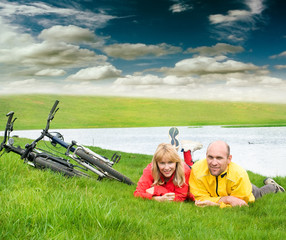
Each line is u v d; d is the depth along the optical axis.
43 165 6.18
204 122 113.25
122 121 112.69
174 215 4.30
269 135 36.75
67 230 3.19
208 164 4.91
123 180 6.51
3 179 5.18
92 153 6.39
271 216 4.48
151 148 21.50
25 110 117.94
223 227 3.87
